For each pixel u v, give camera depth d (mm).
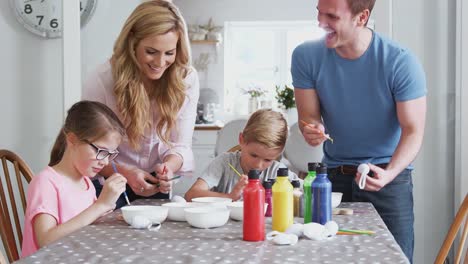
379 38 2191
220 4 6867
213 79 6930
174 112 2227
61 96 3311
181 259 1297
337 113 2264
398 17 3000
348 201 2320
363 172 1928
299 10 6777
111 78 2191
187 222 1808
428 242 3014
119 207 2330
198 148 6176
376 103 2205
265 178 2309
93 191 2102
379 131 2250
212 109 6770
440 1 2967
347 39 2092
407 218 2289
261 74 6965
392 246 1427
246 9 6840
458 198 2926
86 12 3539
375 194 2260
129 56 2137
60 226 1718
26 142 3322
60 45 3307
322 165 1696
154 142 2295
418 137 2189
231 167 2225
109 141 1871
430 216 3008
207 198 2004
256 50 6961
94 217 1754
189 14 6902
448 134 2975
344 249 1398
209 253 1355
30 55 3312
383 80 2168
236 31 6922
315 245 1445
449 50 2965
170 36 2061
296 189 1938
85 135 1840
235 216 1820
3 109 3314
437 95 2982
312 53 2271
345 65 2207
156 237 1547
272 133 2160
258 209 1494
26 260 1286
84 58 3525
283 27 6895
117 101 2164
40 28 3307
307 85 2311
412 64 2166
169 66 2195
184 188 5672
